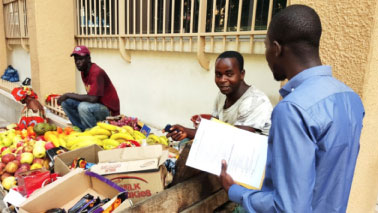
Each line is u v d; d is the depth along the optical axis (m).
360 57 1.58
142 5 4.18
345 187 1.03
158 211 1.56
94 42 5.34
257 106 1.92
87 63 3.77
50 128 3.26
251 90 2.02
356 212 2.03
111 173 1.73
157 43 4.09
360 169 1.86
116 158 1.83
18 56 8.02
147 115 4.70
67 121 4.71
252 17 2.85
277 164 0.94
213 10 3.22
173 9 3.63
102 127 3.05
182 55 3.93
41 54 5.38
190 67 3.85
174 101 4.17
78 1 5.50
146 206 1.50
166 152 1.89
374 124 1.82
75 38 5.80
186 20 3.72
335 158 0.96
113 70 5.24
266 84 3.04
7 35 7.95
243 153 1.35
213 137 1.38
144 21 4.28
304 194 0.87
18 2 6.68
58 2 5.40
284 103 0.96
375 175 2.08
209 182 1.84
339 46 1.66
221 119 2.27
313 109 0.92
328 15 1.67
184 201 1.70
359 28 1.56
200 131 1.40
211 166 1.32
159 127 4.50
